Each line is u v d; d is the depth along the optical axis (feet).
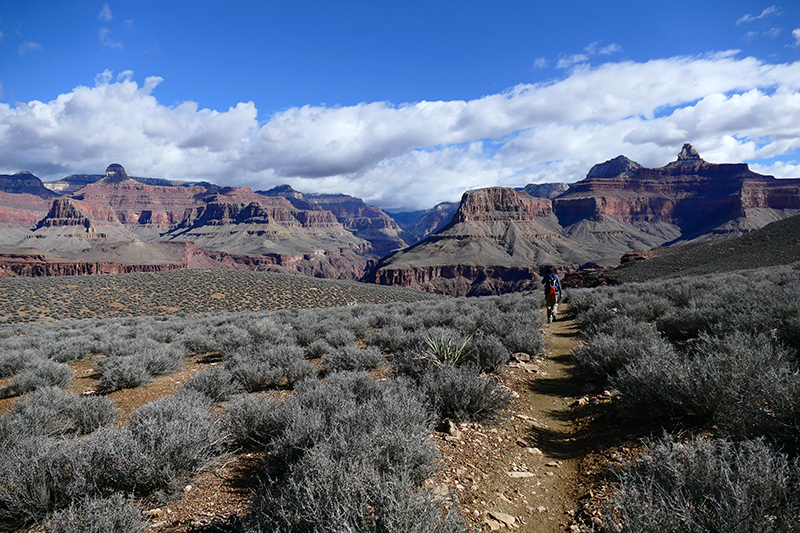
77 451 12.93
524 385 26.05
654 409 15.75
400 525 8.14
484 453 16.11
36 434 18.38
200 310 187.21
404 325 51.08
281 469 14.24
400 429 13.07
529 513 11.87
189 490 13.25
